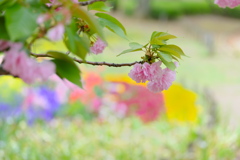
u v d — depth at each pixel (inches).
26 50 42.4
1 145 203.6
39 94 249.3
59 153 204.4
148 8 1085.8
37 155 195.8
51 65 42.1
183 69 527.5
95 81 279.4
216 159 211.3
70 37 45.1
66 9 42.6
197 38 786.8
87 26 62.8
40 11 43.5
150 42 62.9
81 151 214.4
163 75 65.4
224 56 656.4
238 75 505.4
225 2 73.1
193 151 217.3
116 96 279.0
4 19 44.3
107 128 254.4
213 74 508.4
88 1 58.2
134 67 65.1
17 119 241.3
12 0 42.9
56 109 257.9
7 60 41.8
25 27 41.0
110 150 220.8
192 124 245.0
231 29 956.6
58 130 242.1
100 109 273.1
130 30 903.7
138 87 277.7
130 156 210.8
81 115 270.5
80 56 47.3
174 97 265.4
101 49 65.1
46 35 42.6
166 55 62.4
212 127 235.5
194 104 261.0
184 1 1202.6
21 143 211.9
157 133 249.0
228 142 222.8
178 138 237.6
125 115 274.1
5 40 43.7
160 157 214.1
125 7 1131.3
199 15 1139.9
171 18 1073.5
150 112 267.7
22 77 41.9
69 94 265.1
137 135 246.1
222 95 394.0
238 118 297.3
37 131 232.2
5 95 259.8
